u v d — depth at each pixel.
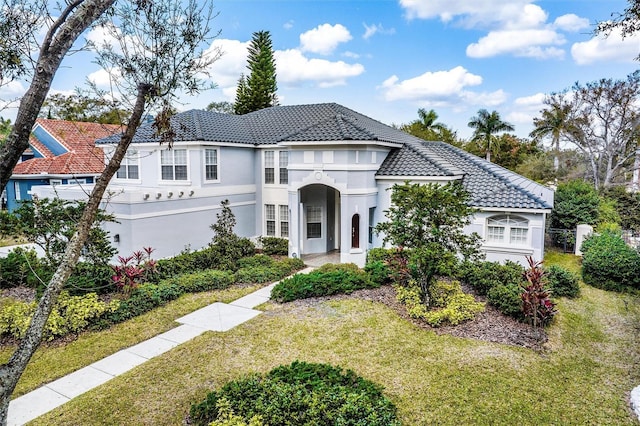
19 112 4.63
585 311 13.02
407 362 9.23
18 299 13.26
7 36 5.90
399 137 23.73
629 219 26.41
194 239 19.55
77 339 10.64
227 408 6.71
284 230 22.56
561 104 37.59
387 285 14.80
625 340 10.82
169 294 13.59
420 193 11.57
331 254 21.39
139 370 9.02
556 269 14.66
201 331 11.20
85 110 7.46
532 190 18.41
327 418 6.40
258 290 14.95
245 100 43.34
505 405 7.62
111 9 6.76
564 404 7.70
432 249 11.26
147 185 21.25
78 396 8.02
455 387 8.20
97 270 13.12
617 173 36.34
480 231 16.91
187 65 7.29
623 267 14.95
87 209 5.39
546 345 10.12
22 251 16.03
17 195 27.44
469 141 47.88
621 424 7.13
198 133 19.67
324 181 18.30
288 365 9.02
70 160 27.98
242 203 22.25
